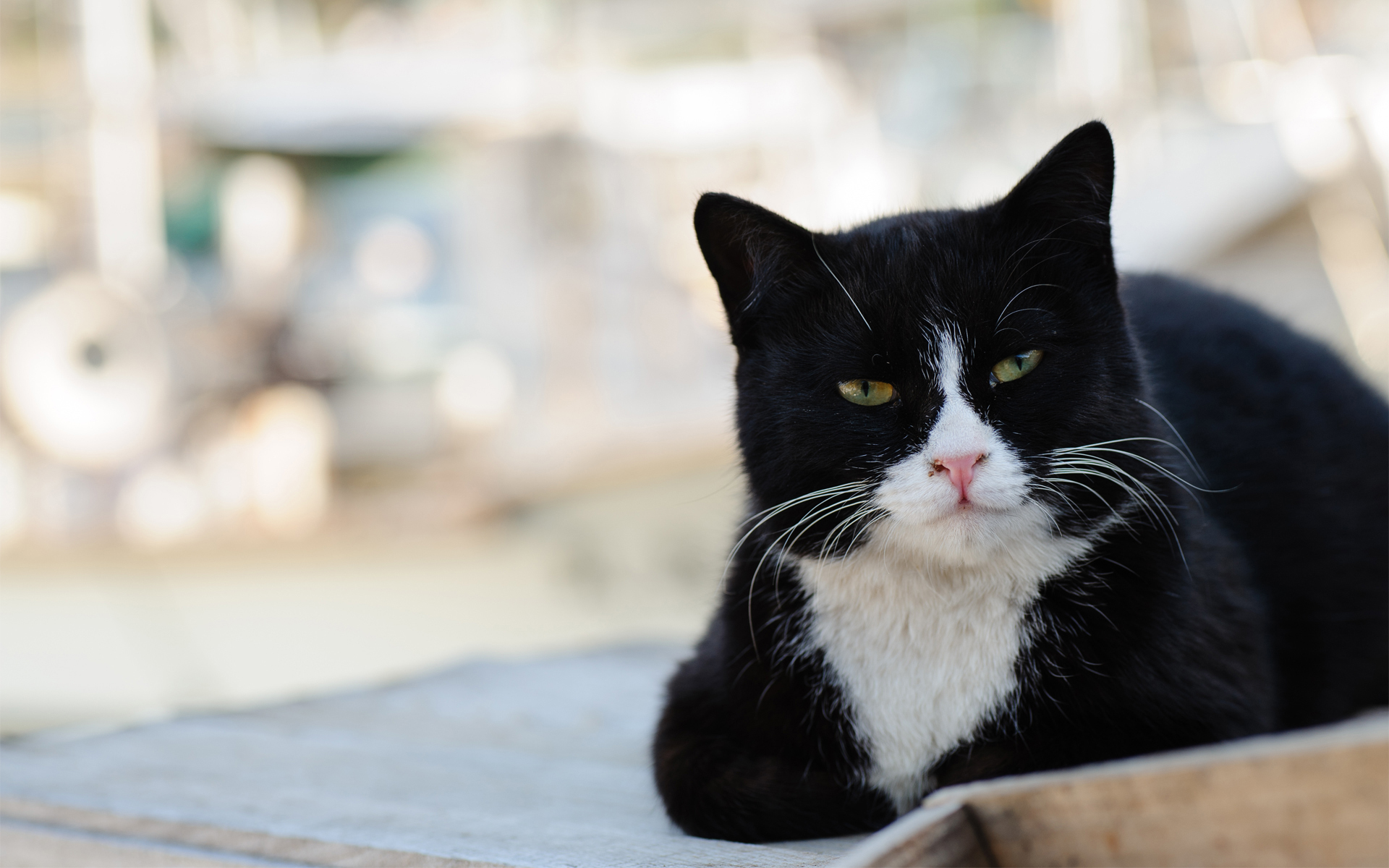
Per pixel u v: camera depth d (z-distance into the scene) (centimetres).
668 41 1108
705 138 1022
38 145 1204
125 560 821
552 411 909
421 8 1230
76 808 215
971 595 183
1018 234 191
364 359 1007
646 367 921
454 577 789
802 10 1062
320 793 221
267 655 823
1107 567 180
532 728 282
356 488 920
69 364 942
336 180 1213
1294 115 642
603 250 982
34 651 838
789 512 194
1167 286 266
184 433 953
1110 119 861
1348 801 103
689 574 746
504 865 165
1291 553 221
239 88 1117
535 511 772
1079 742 174
